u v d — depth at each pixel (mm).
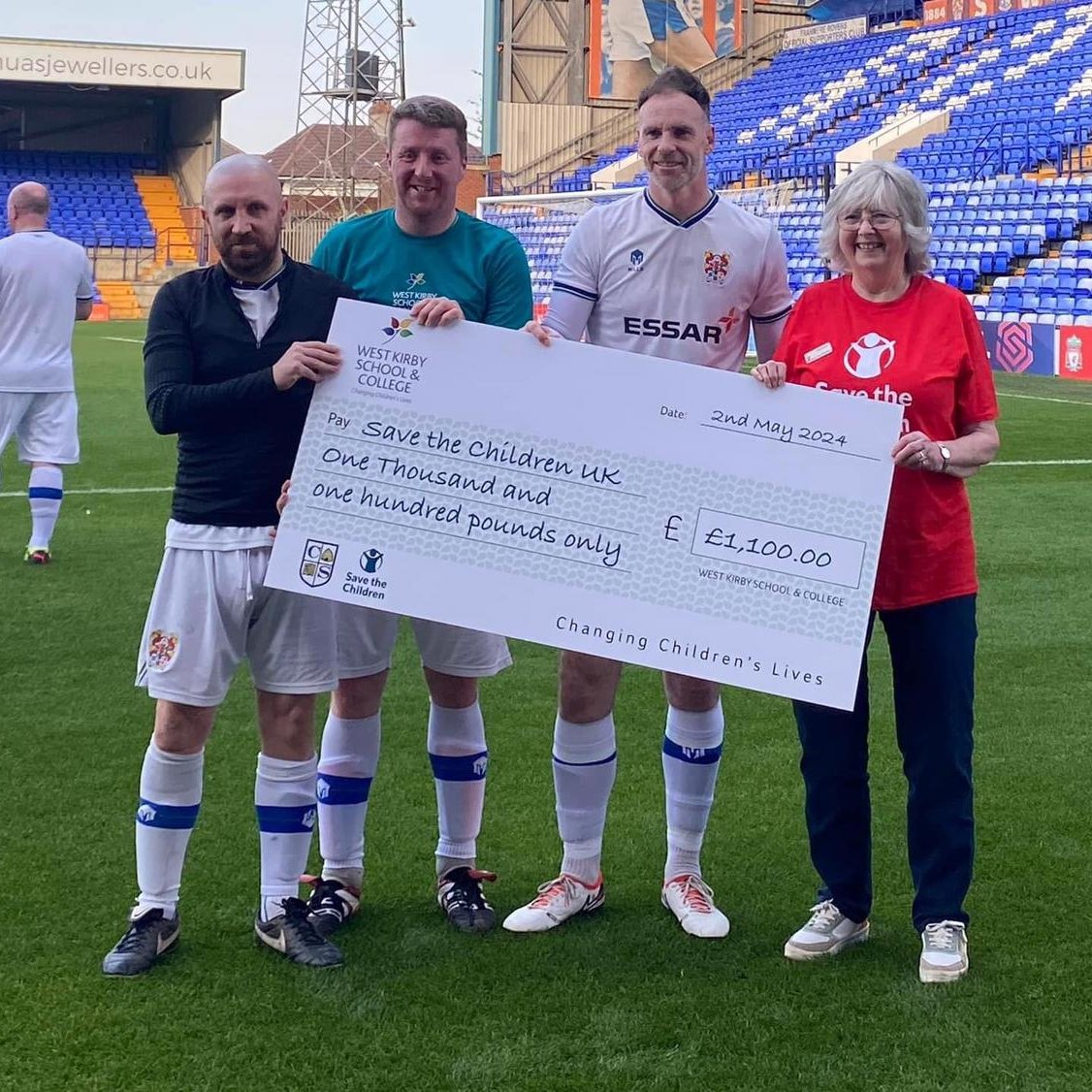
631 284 3410
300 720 3193
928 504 3066
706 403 3104
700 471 3107
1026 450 11711
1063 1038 2814
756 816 4098
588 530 3131
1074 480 10305
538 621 3127
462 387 3127
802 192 24734
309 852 3873
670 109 3227
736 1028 2857
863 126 26859
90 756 4484
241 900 3461
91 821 3932
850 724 3197
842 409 3047
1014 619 6414
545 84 31391
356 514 3117
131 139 36844
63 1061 2680
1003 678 5496
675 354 3420
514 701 5191
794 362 3193
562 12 31156
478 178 34438
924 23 30953
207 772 4391
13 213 7367
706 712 3445
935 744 3102
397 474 3117
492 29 31141
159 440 12445
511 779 4363
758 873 3709
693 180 3338
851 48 30500
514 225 23000
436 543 3131
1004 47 27375
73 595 6719
